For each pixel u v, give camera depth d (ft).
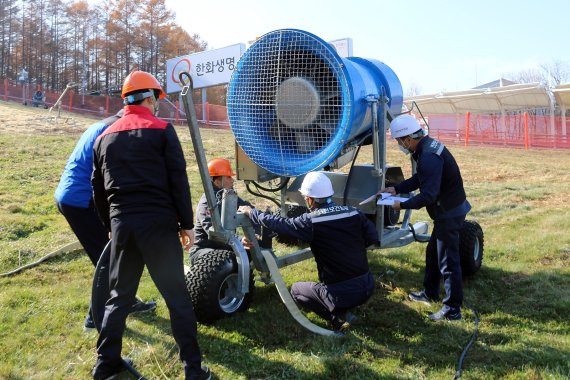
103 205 10.96
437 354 11.66
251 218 12.84
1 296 14.56
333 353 11.59
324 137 13.84
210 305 12.67
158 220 9.95
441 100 90.79
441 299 14.99
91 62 191.93
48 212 25.05
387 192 14.67
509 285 16.16
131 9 177.47
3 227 21.67
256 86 14.29
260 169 15.88
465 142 79.56
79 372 10.82
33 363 11.07
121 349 10.94
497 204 28.96
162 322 13.29
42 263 17.88
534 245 20.35
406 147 14.02
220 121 92.73
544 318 13.61
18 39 194.59
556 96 86.33
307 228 12.26
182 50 174.91
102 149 10.24
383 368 10.94
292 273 17.21
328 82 13.66
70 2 197.57
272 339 12.41
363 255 12.67
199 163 11.89
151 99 10.68
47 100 106.01
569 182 37.93
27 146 42.04
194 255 14.37
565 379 10.18
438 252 13.75
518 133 85.92
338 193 16.15
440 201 13.50
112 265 10.34
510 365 11.03
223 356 11.55
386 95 16.60
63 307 14.01
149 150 10.00
